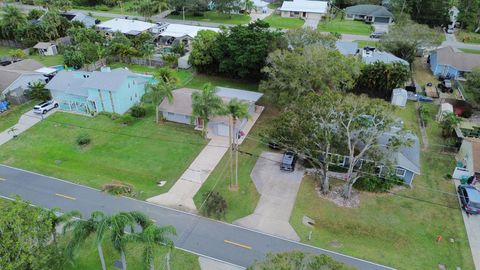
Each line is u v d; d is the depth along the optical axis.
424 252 31.33
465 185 37.97
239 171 41.94
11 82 56.91
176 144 47.09
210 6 110.69
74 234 24.27
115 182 39.53
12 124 51.44
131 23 89.94
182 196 37.81
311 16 108.31
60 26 85.56
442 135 48.91
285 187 39.34
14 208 24.05
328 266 20.44
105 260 29.67
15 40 82.88
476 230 33.78
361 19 106.38
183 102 52.03
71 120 52.88
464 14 93.94
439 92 62.22
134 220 24.94
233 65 63.31
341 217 35.12
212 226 33.94
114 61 75.38
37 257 23.64
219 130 48.84
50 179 40.25
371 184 38.53
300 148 37.38
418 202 37.25
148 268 24.33
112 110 54.06
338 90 48.34
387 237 32.81
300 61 46.22
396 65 58.84
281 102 48.69
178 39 82.06
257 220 34.75
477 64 66.81
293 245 31.89
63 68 69.06
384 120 34.09
